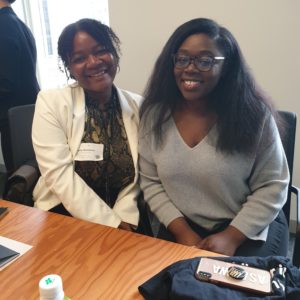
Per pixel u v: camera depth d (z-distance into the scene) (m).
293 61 1.83
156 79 1.34
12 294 0.77
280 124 1.34
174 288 0.72
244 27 1.87
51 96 1.42
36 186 1.44
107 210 1.32
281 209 1.37
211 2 1.90
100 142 1.41
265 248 1.23
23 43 2.21
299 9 1.72
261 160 1.26
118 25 2.20
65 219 1.08
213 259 0.82
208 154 1.23
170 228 1.29
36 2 2.98
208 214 1.29
